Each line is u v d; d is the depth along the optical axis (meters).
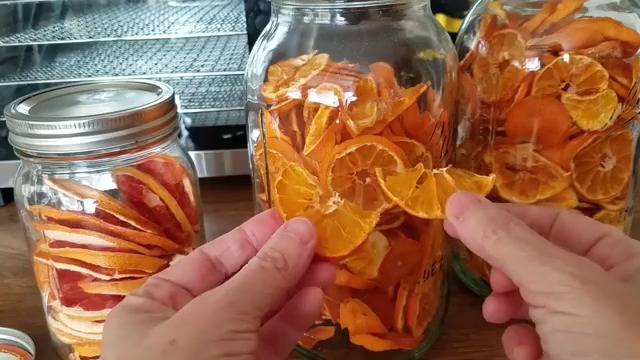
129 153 0.25
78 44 0.41
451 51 0.27
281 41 0.26
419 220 0.24
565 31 0.26
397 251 0.24
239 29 0.39
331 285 0.24
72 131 0.24
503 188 0.27
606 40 0.25
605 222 0.28
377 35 0.25
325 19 0.25
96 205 0.25
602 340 0.19
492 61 0.27
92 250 0.25
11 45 0.40
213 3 0.39
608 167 0.27
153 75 0.41
